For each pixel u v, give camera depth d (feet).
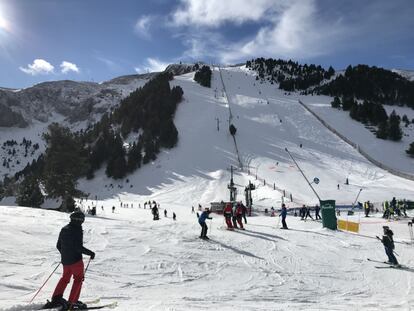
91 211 139.74
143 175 306.76
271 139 342.64
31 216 70.44
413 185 232.53
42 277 32.42
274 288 37.27
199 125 388.78
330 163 283.59
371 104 416.67
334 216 84.48
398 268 50.14
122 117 444.96
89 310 22.67
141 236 57.11
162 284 35.29
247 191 178.60
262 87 613.11
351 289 39.52
